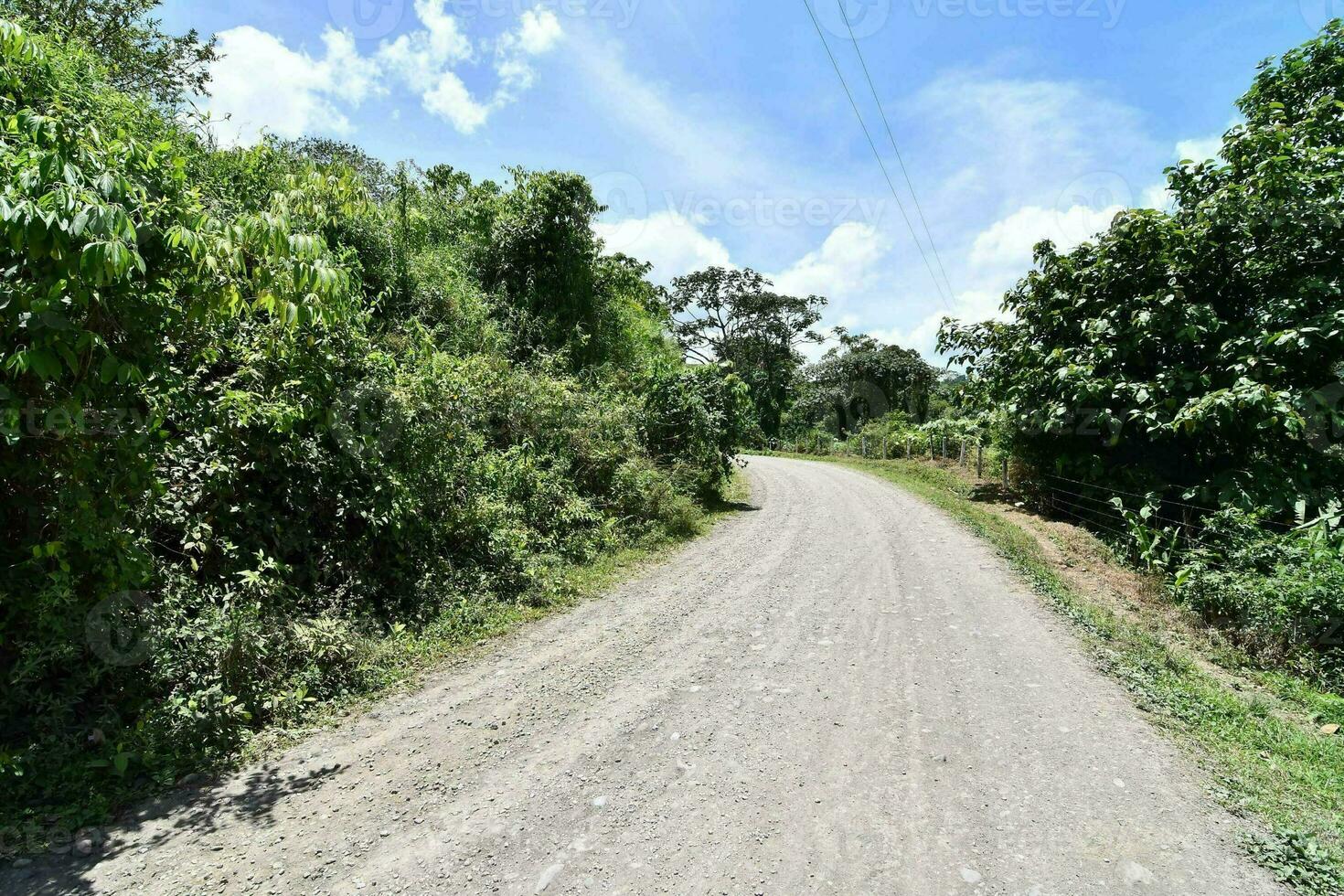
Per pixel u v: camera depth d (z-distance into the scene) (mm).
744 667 5312
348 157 19438
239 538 5367
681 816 3365
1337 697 4930
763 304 44031
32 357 3191
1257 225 9039
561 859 3057
